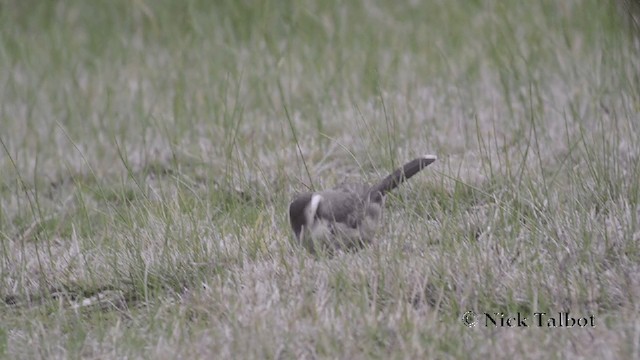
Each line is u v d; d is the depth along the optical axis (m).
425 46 24.17
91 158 20.78
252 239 15.41
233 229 15.85
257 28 25.81
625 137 18.41
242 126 21.14
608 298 13.26
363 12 26.52
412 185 17.11
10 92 24.09
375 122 20.25
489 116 20.66
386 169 18.14
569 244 14.33
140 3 27.59
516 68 21.83
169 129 21.44
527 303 13.25
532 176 16.89
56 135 21.97
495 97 21.56
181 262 15.00
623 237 14.43
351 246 14.94
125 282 14.96
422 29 25.33
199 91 23.08
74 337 13.38
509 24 23.86
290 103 21.86
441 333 12.47
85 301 14.61
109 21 27.48
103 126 21.94
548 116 20.19
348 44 24.94
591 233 14.48
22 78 24.95
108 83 24.09
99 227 17.38
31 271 15.77
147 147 20.86
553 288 13.45
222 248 15.33
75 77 24.45
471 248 14.35
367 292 13.52
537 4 25.25
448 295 13.50
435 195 16.94
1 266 15.49
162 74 24.30
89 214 17.80
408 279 13.87
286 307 13.35
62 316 13.98
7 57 25.73
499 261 14.14
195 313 13.79
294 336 12.56
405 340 12.34
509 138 19.48
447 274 13.73
